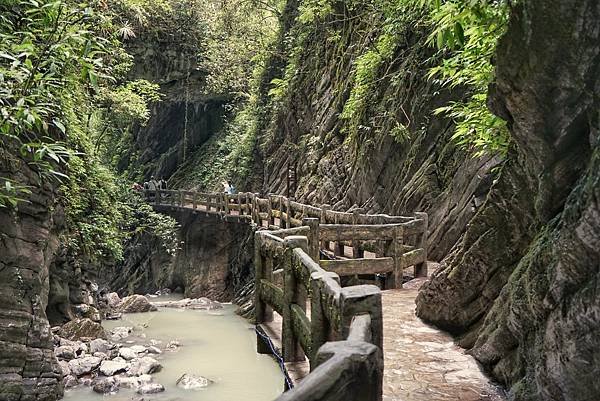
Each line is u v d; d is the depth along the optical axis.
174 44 22.50
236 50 24.03
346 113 15.67
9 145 6.39
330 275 3.61
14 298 6.48
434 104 11.70
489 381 4.43
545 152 3.60
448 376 4.54
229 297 20.56
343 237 8.09
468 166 9.91
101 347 9.38
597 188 2.73
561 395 3.22
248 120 25.38
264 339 5.45
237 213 19.28
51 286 9.20
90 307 10.67
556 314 3.21
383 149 13.34
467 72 5.76
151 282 24.34
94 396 7.51
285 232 6.73
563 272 3.09
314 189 17.44
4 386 6.26
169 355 10.09
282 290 5.05
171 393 7.87
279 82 22.12
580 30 3.08
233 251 21.44
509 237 4.96
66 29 5.41
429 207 11.00
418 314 6.52
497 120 5.07
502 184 4.97
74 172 10.45
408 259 8.81
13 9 6.10
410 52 13.16
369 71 14.70
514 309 3.92
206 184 26.38
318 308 3.51
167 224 18.64
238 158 24.95
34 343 6.75
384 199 13.27
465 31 4.92
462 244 5.61
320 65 19.80
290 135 21.39
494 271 5.13
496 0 4.23
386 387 4.30
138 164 29.72
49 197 7.18
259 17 25.12
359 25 16.98
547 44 3.23
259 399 7.67
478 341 4.94
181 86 24.95
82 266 10.97
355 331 2.45
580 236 2.90
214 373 8.92
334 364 1.92
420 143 11.91
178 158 29.73
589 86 3.18
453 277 5.61
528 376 3.72
